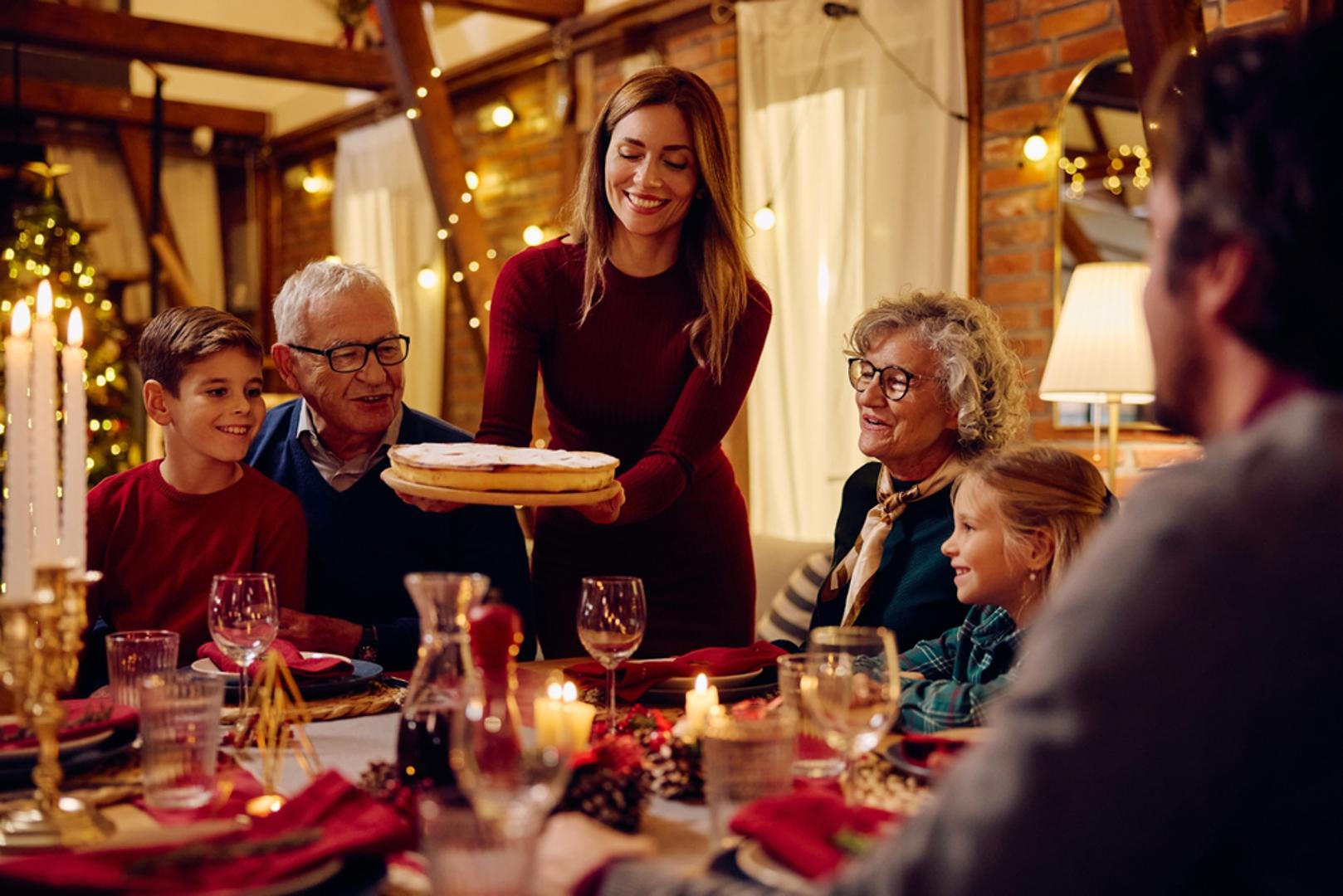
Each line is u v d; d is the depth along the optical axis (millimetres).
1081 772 628
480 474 1593
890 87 4312
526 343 2109
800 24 4660
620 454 2186
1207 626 634
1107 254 3703
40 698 1053
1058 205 3832
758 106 4859
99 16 6078
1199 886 690
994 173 4035
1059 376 3332
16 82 6723
